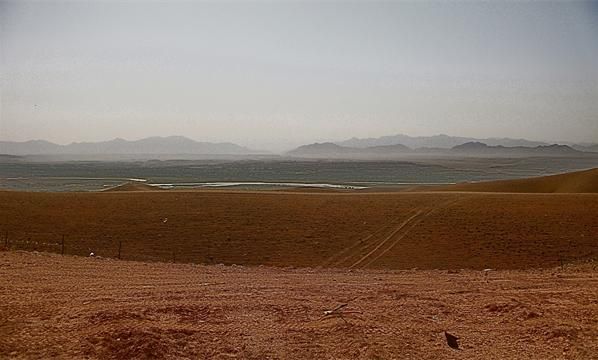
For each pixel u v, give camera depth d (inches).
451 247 1481.3
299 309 448.5
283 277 622.8
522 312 444.1
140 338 351.9
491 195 2084.2
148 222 1704.0
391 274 673.6
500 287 553.9
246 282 573.9
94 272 613.3
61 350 339.3
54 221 1670.8
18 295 473.4
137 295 488.7
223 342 364.8
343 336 377.7
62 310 426.6
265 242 1552.7
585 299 494.0
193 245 1523.1
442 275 657.6
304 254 1464.1
